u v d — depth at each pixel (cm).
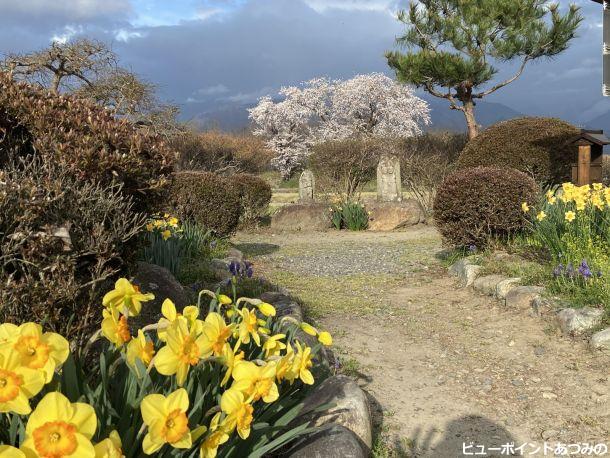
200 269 707
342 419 327
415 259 1029
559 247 706
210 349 192
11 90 375
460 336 579
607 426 379
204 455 189
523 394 436
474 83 2128
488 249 838
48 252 301
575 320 528
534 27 1997
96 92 1680
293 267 1009
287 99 3531
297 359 228
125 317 195
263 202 1642
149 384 204
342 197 1658
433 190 1780
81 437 137
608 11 995
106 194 354
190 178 1093
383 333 600
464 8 2052
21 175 325
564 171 1420
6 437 192
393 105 3198
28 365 150
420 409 416
